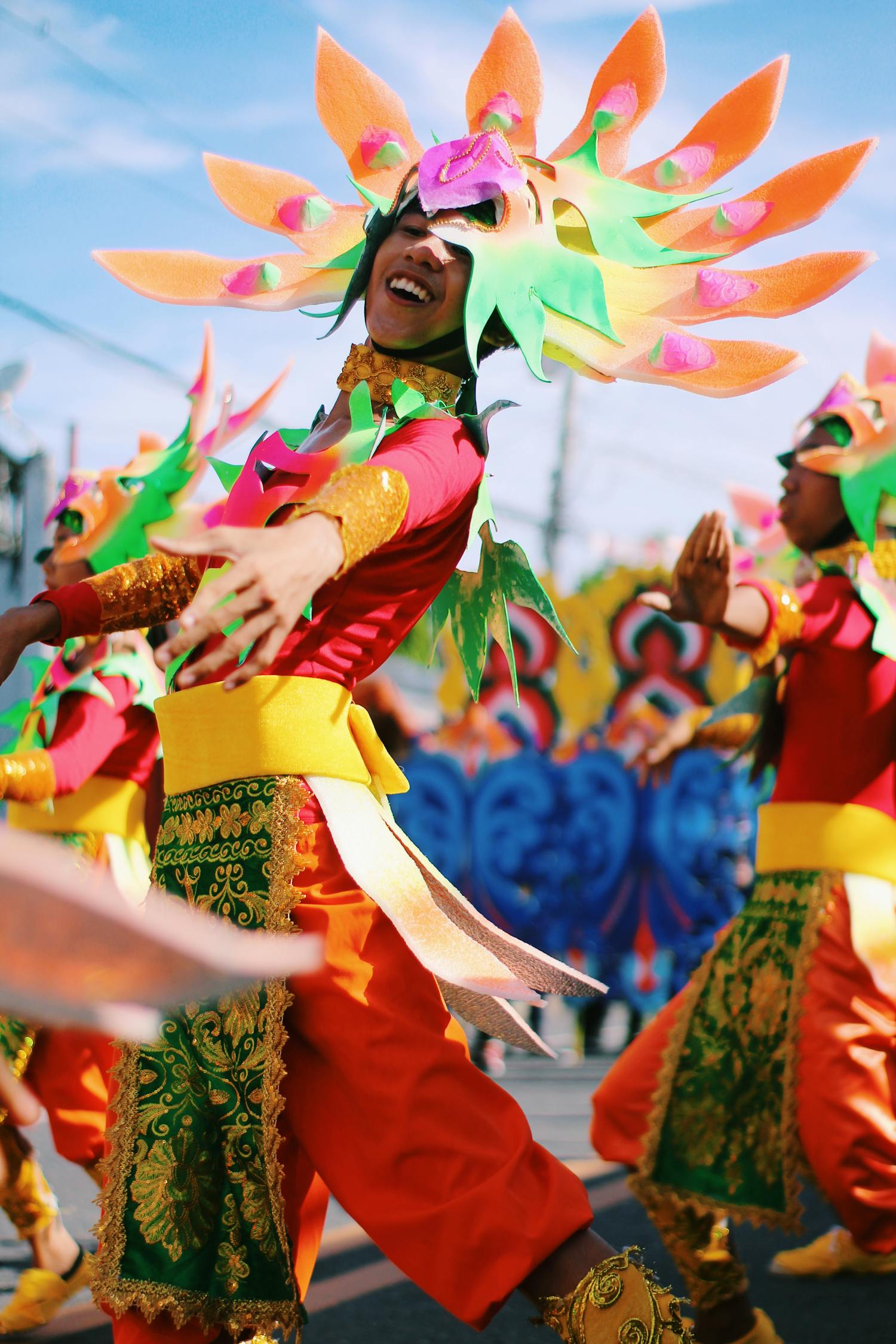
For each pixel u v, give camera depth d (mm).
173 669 1791
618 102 2168
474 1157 1581
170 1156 1707
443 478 1703
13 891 727
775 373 2006
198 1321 1723
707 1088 2775
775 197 2092
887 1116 2750
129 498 3197
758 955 2883
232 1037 1668
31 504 12703
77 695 3064
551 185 2084
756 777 3010
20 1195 2924
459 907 1840
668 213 2145
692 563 2471
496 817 8422
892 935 2805
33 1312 2893
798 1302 3033
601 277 2004
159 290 2201
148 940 762
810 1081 2746
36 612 1938
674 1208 2699
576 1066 7379
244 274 2217
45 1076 3029
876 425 3031
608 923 8164
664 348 2029
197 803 1740
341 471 1573
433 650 2111
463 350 1945
